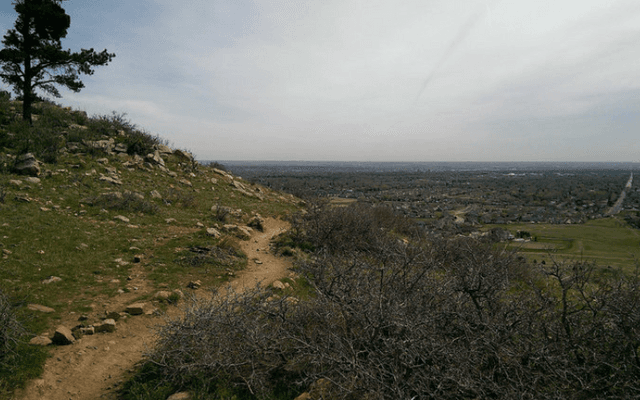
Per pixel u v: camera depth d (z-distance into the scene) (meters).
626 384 3.16
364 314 4.06
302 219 15.48
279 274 10.87
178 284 9.12
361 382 3.67
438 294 4.45
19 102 24.05
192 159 26.73
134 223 13.33
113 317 6.97
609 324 3.67
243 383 4.62
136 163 20.94
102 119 24.80
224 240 12.39
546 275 4.19
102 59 19.98
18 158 15.14
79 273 8.73
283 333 4.87
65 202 13.36
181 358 4.77
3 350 5.06
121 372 5.36
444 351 3.46
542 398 3.27
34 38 18.86
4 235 9.56
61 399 4.59
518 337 3.89
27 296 7.01
